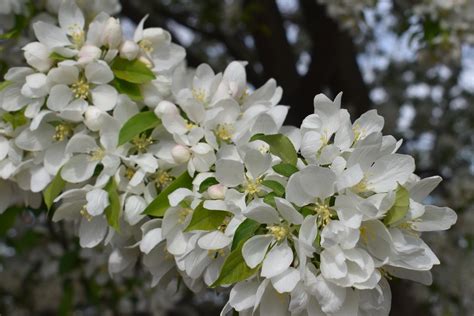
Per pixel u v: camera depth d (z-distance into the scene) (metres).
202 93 0.48
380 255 0.39
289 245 0.40
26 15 0.54
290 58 0.96
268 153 0.41
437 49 0.71
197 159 0.43
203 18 1.00
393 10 0.88
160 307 0.83
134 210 0.44
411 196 0.41
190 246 0.42
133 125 0.45
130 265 0.48
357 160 0.40
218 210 0.41
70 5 0.49
